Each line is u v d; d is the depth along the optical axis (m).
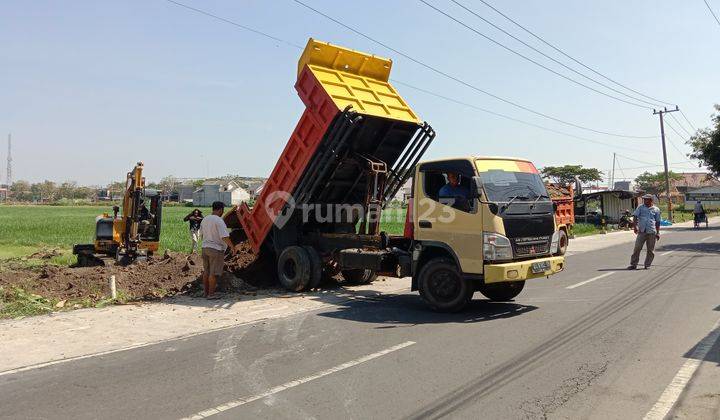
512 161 9.39
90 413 4.65
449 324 8.10
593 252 20.70
